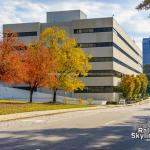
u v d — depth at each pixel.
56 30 63.88
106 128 22.22
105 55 99.75
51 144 14.95
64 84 63.88
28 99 83.00
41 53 56.75
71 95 100.00
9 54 48.44
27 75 54.88
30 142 15.46
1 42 48.53
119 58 109.81
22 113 35.72
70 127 22.66
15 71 48.59
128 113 40.62
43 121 27.59
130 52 134.75
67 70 63.91
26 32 103.88
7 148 13.76
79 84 65.62
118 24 108.38
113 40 99.81
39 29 103.25
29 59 55.84
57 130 20.61
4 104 49.25
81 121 27.78
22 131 19.84
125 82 100.94
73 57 63.22
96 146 14.67
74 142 15.70
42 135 18.03
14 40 49.78
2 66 47.97
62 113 39.56
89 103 84.75
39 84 57.59
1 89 78.88
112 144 15.34
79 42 101.31
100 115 36.09
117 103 94.50
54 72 60.06
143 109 54.22
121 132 19.94
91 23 100.56
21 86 97.81
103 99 99.06
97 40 100.19
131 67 137.50
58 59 62.34
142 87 131.12
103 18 99.75
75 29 101.69
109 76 99.19
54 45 63.00
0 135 17.91
